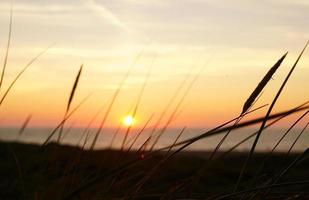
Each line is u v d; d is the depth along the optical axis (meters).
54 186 1.74
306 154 1.30
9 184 1.84
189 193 1.60
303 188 1.40
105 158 1.90
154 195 1.72
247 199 1.38
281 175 1.31
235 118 1.20
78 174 1.81
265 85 1.22
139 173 1.78
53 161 1.95
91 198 1.64
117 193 1.71
